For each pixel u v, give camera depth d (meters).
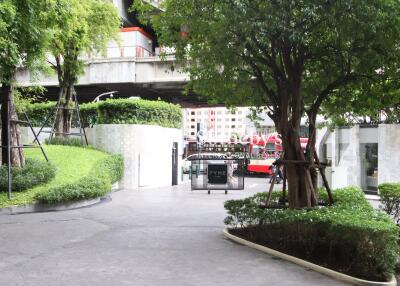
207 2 8.20
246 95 10.55
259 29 7.49
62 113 23.42
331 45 8.84
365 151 19.61
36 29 11.57
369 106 10.07
